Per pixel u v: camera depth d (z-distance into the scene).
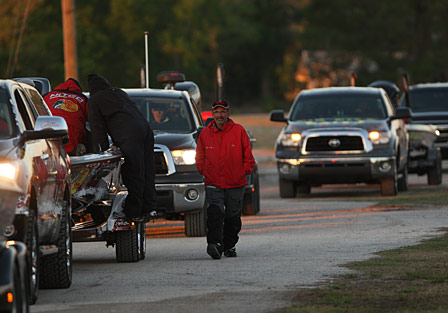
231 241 34.12
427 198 58.28
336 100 63.53
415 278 27.30
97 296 25.52
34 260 23.59
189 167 41.25
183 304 23.83
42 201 24.47
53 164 26.23
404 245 36.09
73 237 32.78
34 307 23.73
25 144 24.08
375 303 23.27
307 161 60.75
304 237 40.28
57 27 189.88
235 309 22.92
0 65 173.38
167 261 33.56
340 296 24.31
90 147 36.34
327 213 51.34
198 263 32.44
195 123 43.94
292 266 30.66
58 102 35.62
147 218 33.41
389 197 60.34
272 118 63.47
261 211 54.12
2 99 25.17
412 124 72.06
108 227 32.62
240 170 33.94
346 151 60.41
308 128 61.19
